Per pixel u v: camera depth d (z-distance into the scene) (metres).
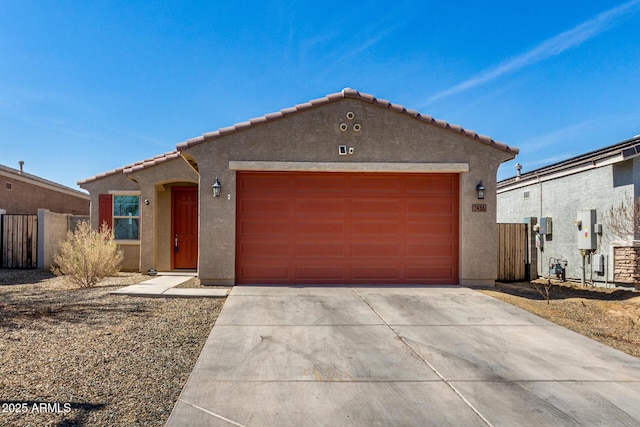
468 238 10.05
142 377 4.60
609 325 7.14
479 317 7.29
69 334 6.04
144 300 8.30
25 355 5.18
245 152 9.78
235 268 9.86
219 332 6.24
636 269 10.67
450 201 10.34
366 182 10.23
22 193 19.69
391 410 3.95
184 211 13.25
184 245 13.21
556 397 4.25
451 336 6.23
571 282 12.84
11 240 14.91
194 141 9.63
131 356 5.22
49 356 5.15
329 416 3.82
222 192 9.71
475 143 10.15
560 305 8.61
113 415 3.73
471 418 3.80
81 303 8.00
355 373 4.82
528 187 15.90
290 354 5.40
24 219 14.91
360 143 9.95
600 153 12.32
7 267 14.86
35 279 11.92
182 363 5.04
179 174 12.52
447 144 10.09
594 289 11.15
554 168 14.52
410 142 10.05
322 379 4.64
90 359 5.08
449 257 10.29
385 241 10.21
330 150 9.91
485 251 10.07
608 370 4.98
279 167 9.79
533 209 15.54
